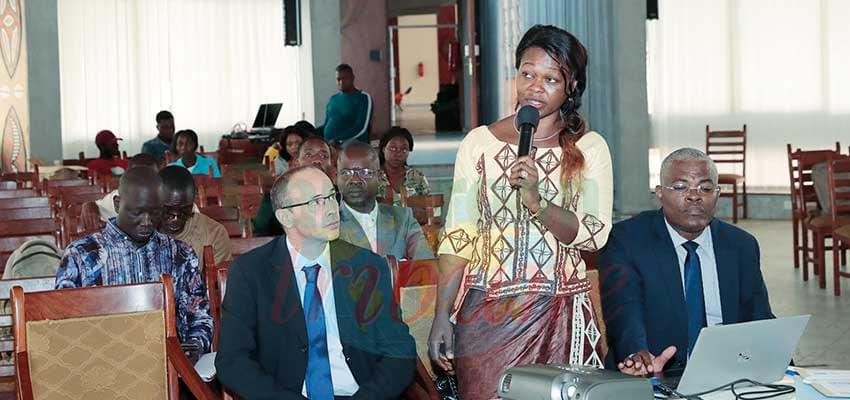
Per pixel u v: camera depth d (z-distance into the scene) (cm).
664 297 328
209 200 671
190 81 1406
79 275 362
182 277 375
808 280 843
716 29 1259
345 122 1014
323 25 1185
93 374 308
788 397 258
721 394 263
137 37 1385
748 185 1262
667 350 288
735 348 259
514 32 1314
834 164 804
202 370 335
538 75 263
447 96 1998
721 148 1266
